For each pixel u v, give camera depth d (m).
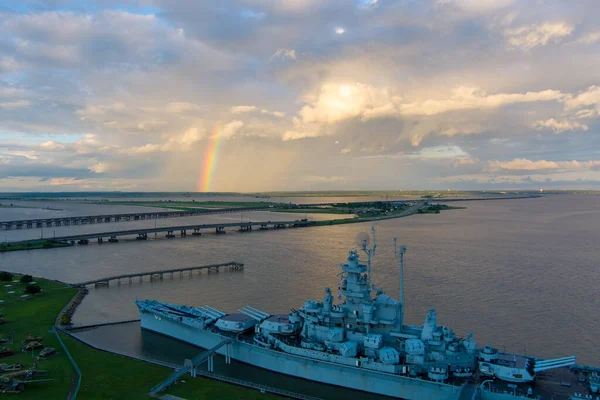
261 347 71.00
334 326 68.56
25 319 95.88
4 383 61.66
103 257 187.75
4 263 173.00
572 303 107.12
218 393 61.66
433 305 105.69
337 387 63.75
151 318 90.25
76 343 81.38
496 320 94.94
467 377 58.28
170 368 70.44
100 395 60.44
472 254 180.88
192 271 154.38
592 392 53.38
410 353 60.12
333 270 150.88
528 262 161.88
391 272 143.12
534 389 54.75
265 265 163.00
